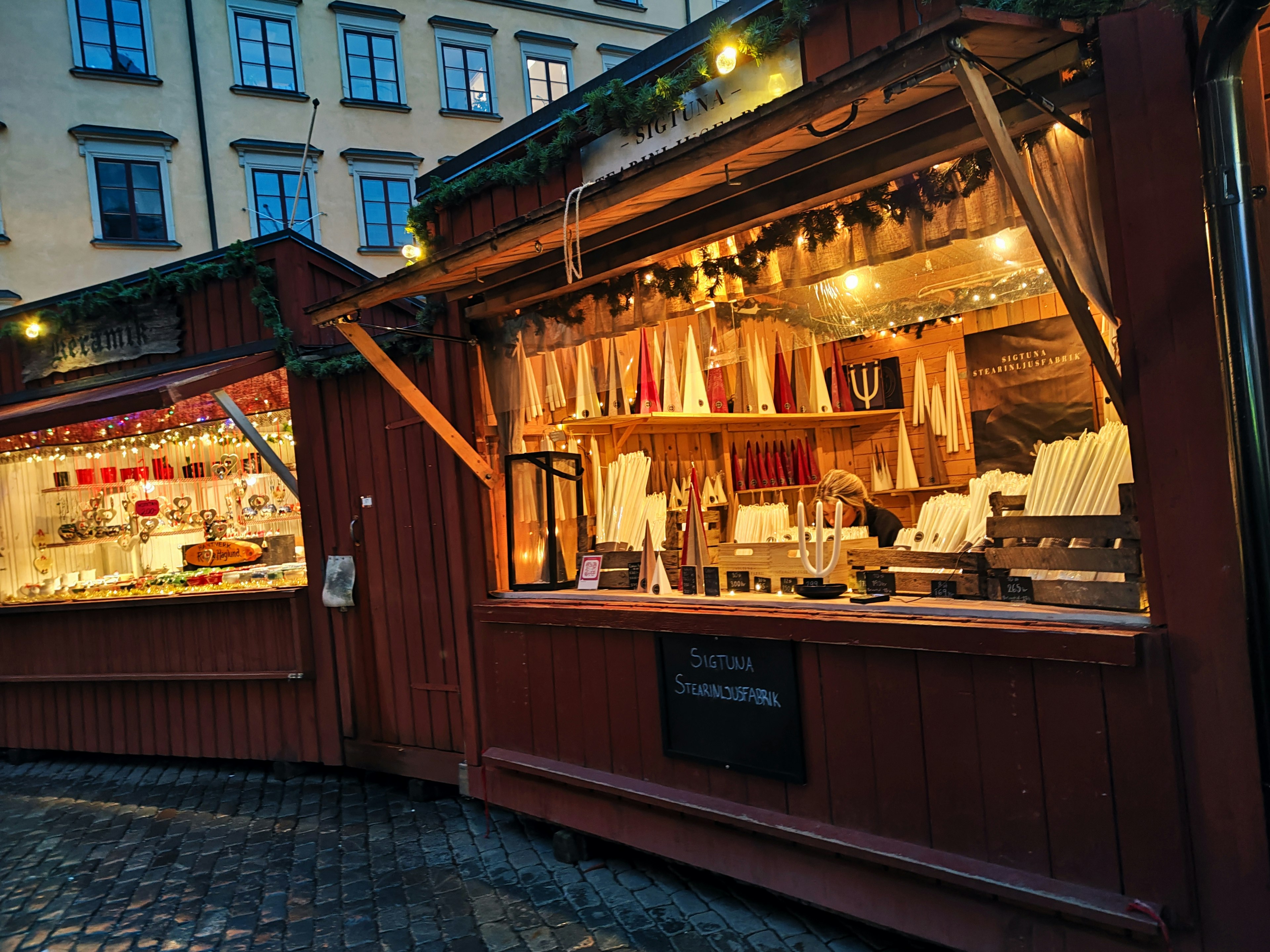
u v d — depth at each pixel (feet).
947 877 9.59
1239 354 7.44
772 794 11.48
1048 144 8.99
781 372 18.97
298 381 19.85
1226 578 7.83
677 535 14.58
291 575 21.03
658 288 12.75
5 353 24.57
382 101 64.95
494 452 15.98
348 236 63.77
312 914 13.02
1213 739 7.95
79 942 12.73
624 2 74.59
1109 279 8.97
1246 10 6.83
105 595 23.35
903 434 22.17
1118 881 8.52
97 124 56.34
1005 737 9.25
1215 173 7.50
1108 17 8.20
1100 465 9.75
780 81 10.72
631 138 12.48
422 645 17.97
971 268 12.54
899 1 9.52
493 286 14.30
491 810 17.03
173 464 23.97
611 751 13.53
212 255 21.44
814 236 10.94
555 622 14.15
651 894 12.75
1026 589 9.70
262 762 21.88
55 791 21.20
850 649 10.57
